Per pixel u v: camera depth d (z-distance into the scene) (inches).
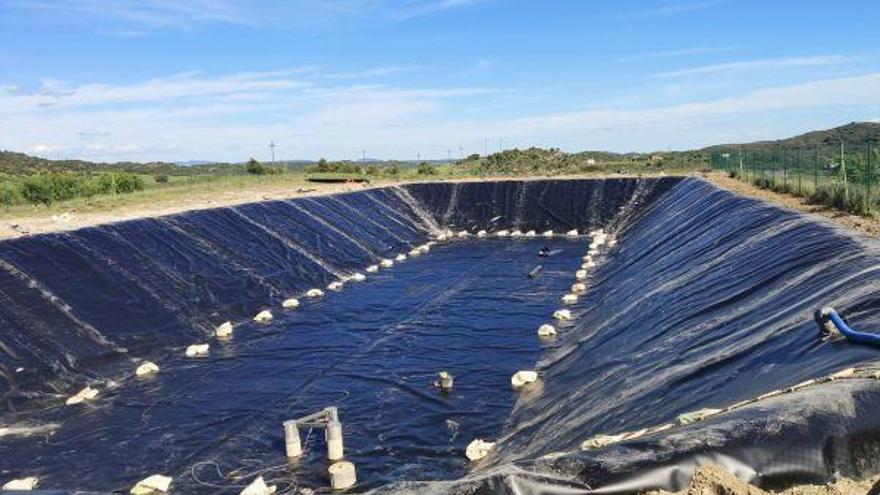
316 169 2583.7
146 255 817.5
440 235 1520.7
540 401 529.0
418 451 467.5
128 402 558.9
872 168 714.2
